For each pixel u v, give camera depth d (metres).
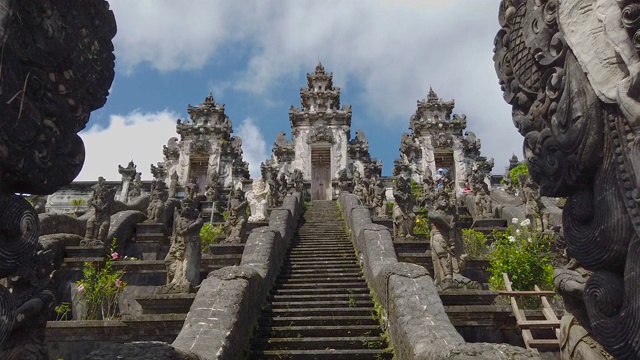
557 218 12.70
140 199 18.22
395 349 5.81
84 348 7.50
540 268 9.18
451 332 4.90
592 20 2.46
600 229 2.40
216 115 32.28
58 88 3.31
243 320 6.11
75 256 11.44
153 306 7.90
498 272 9.42
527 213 13.75
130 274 10.77
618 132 2.27
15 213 2.93
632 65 2.17
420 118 32.44
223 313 5.71
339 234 14.53
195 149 31.05
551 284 8.83
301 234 14.70
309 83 34.59
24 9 2.93
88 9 3.60
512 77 3.16
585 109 2.44
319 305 7.84
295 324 7.14
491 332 7.26
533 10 2.94
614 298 2.33
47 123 3.19
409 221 12.75
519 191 17.98
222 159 30.89
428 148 30.69
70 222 13.01
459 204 19.39
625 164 2.22
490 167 29.97
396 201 13.05
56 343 7.55
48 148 3.17
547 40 2.79
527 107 3.04
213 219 19.12
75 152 3.52
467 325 7.29
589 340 3.14
